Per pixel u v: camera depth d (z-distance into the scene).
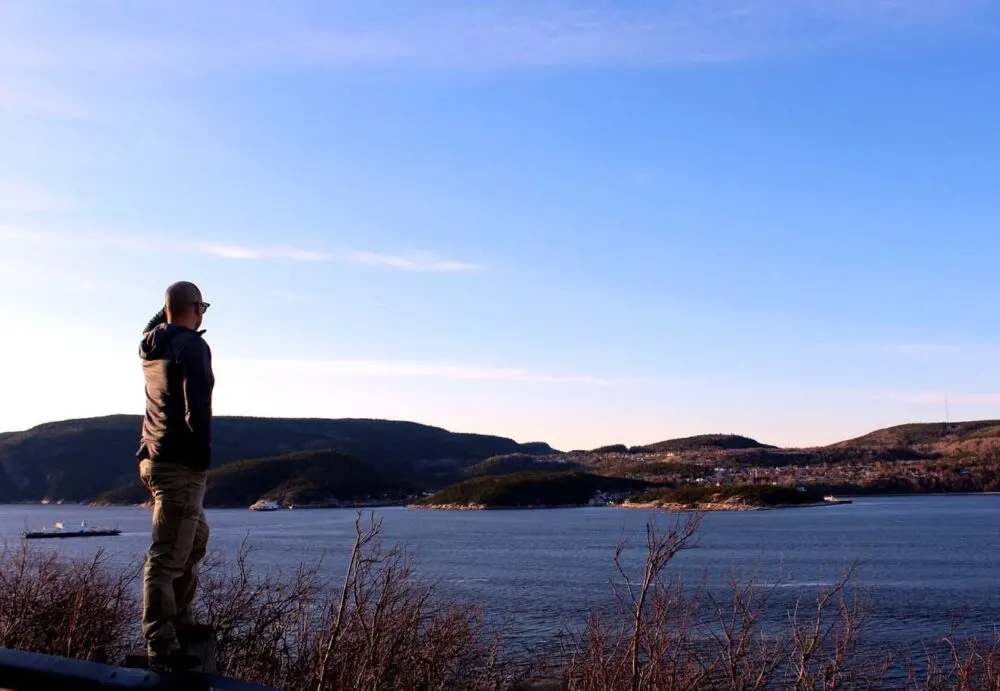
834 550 84.81
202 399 5.18
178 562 5.22
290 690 7.79
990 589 46.31
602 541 93.81
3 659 4.83
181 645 5.27
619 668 7.90
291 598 9.02
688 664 8.02
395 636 8.11
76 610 8.80
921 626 27.12
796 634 8.82
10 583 9.60
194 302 5.55
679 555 76.50
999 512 185.12
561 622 19.88
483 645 10.45
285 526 124.12
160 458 5.23
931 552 82.00
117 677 4.59
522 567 54.12
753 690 7.97
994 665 9.69
